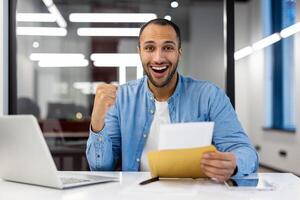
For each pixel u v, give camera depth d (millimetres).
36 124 1008
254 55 6277
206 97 1620
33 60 3180
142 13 3340
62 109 3389
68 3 3309
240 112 6582
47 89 3336
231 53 2984
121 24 3381
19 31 3018
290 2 4730
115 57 3426
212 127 1044
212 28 3441
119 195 990
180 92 1650
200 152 1094
